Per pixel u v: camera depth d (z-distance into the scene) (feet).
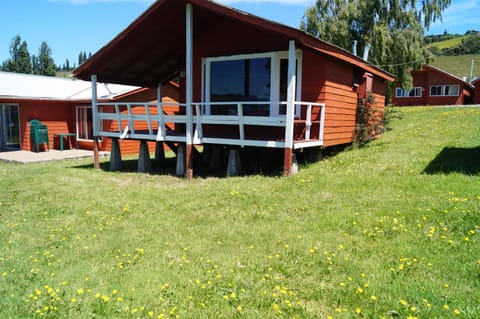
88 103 50.88
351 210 16.53
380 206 16.67
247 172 28.55
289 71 23.11
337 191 19.89
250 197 19.89
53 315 9.54
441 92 98.53
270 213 17.29
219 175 28.89
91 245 14.70
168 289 10.64
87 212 19.21
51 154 47.83
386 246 12.60
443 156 25.18
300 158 29.60
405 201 16.92
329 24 78.38
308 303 9.56
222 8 23.90
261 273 11.39
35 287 11.24
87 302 10.13
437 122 43.34
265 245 13.56
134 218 17.94
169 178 28.32
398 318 8.61
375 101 36.96
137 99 48.03
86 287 11.07
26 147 51.90
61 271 12.39
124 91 47.80
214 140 27.02
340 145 33.76
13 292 10.98
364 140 34.71
